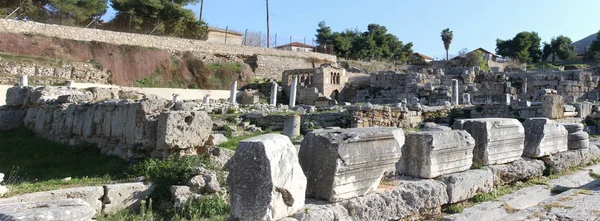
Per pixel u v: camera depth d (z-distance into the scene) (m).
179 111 11.51
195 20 65.06
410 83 45.62
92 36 49.28
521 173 9.20
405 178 7.42
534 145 10.05
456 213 7.24
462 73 45.59
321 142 5.99
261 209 4.96
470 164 8.26
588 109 26.83
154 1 59.59
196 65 53.81
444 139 7.62
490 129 8.77
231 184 5.23
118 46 48.91
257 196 5.01
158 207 9.48
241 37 79.44
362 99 50.69
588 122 24.47
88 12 57.84
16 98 20.58
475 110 28.23
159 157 11.38
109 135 14.07
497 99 39.38
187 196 9.37
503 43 100.69
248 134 21.50
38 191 8.95
